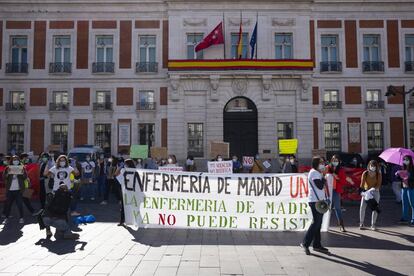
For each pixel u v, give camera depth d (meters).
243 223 9.90
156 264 6.86
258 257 7.40
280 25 27.95
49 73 27.97
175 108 27.36
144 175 10.29
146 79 27.92
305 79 26.81
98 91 28.06
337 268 6.66
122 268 6.61
